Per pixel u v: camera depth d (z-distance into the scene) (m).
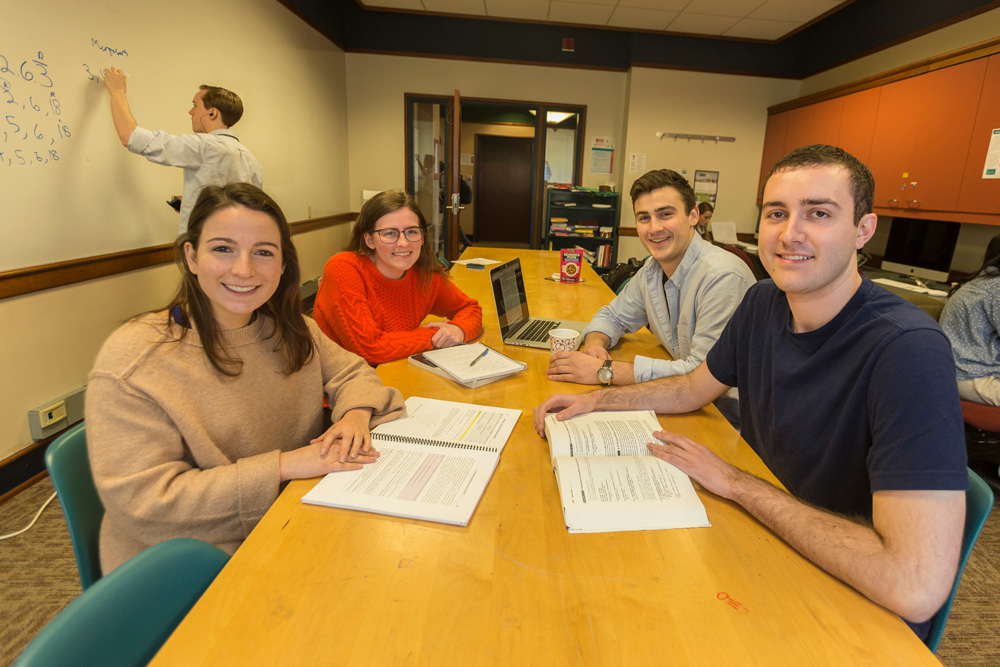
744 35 5.64
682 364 1.47
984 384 2.14
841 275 0.91
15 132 2.04
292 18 4.51
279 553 0.73
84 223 2.39
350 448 0.98
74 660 0.55
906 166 4.03
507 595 0.67
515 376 1.47
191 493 0.87
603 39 5.85
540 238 6.48
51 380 2.27
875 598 0.67
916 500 0.70
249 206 0.96
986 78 3.40
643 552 0.76
